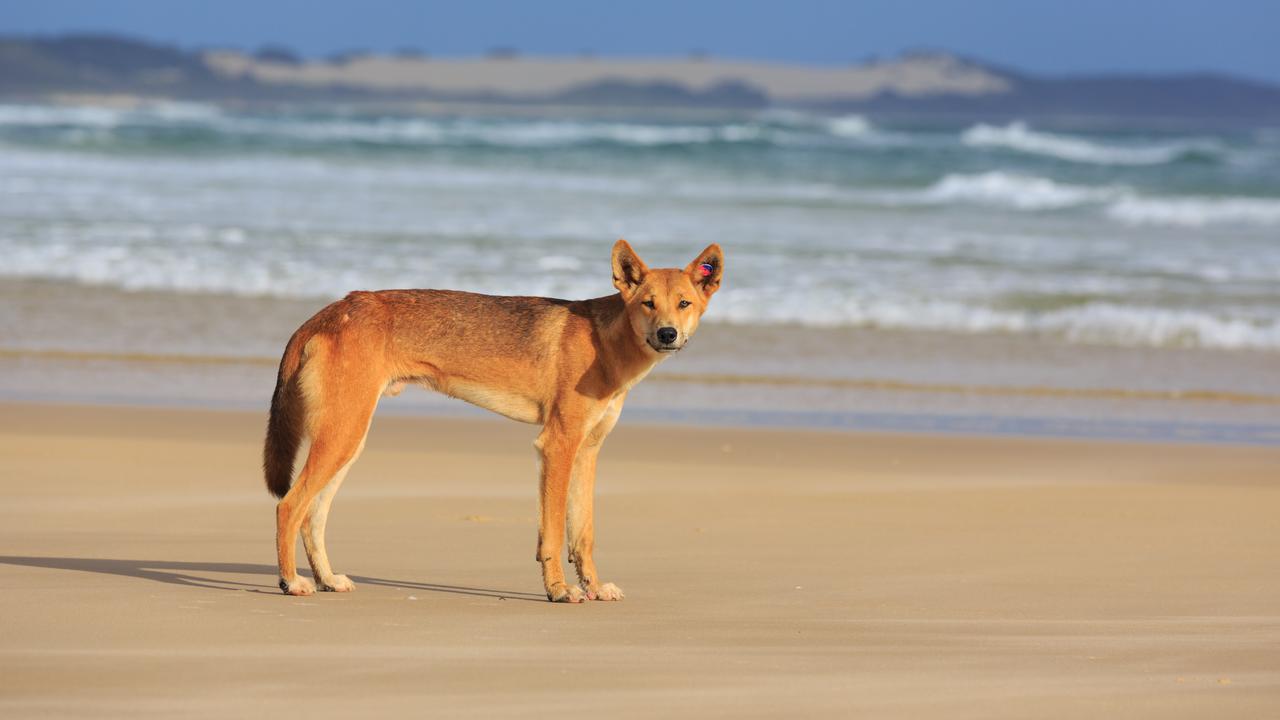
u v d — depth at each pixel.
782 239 66.75
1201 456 32.19
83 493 26.06
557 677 14.60
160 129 122.50
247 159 100.75
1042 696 14.17
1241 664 15.64
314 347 19.14
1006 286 55.50
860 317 49.97
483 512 25.23
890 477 29.48
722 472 29.75
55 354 41.69
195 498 25.92
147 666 14.66
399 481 28.08
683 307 19.09
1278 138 191.00
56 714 12.89
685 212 76.69
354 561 21.42
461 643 16.17
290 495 18.88
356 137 118.50
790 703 13.73
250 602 18.11
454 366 19.48
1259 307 52.22
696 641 16.55
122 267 54.38
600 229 68.12
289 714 13.05
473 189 85.56
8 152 98.50
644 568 21.27
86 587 18.56
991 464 31.11
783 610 18.48
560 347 19.25
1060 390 40.56
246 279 52.88
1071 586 20.22
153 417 34.00
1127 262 62.59
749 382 41.03
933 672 15.12
